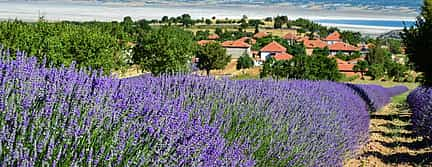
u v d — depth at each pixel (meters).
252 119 5.47
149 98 3.92
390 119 19.48
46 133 2.84
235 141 4.58
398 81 64.44
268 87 7.64
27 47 21.75
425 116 12.67
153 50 41.09
